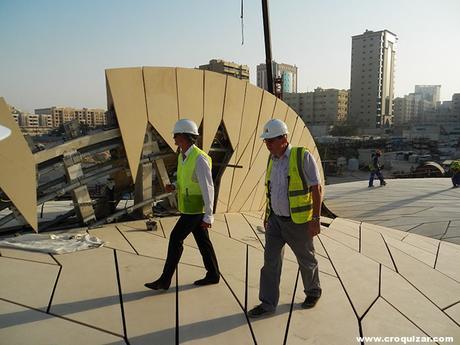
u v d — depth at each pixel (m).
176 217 7.23
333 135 91.69
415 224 9.41
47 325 3.20
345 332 3.35
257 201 9.23
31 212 5.68
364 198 13.48
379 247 6.57
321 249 5.98
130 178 7.34
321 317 3.59
